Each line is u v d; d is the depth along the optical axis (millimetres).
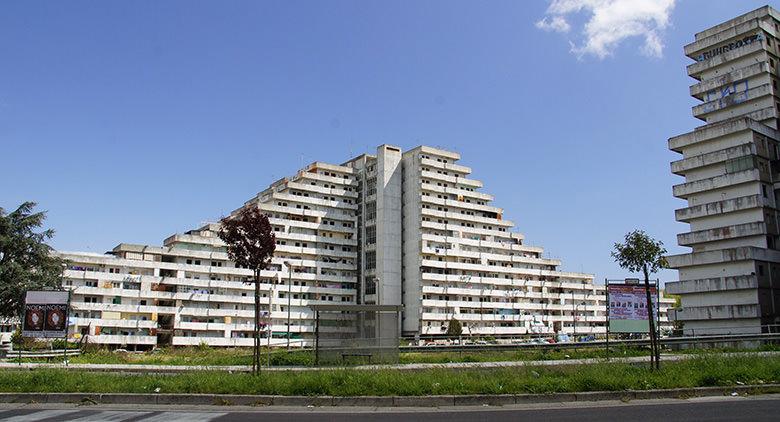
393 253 108500
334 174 115125
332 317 31938
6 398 16438
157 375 19906
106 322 85750
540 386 16297
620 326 27047
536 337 107000
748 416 12867
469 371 19922
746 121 67500
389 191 110375
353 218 113250
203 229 106375
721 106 72875
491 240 117188
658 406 14664
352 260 111688
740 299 65125
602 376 17312
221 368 27469
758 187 66875
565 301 124000
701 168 72000
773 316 64438
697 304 68750
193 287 94312
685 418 12844
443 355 37281
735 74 72250
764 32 71938
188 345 90438
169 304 92062
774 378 17734
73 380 18234
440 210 111750
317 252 107750
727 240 68500
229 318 95188
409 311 106625
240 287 97812
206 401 15969
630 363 23188
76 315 84938
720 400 15492
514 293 115062
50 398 16391
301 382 16781
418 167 110562
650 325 20969
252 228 20797
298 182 110812
